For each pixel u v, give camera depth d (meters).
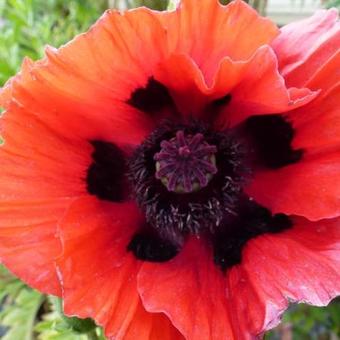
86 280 0.16
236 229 0.18
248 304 0.16
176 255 0.18
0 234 0.17
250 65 0.15
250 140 0.18
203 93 0.17
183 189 0.18
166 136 0.18
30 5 0.34
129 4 0.27
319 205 0.17
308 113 0.17
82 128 0.17
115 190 0.18
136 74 0.16
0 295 0.34
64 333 0.25
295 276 0.16
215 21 0.15
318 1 0.38
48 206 0.17
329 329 0.36
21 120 0.17
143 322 0.16
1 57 0.33
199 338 0.16
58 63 0.15
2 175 0.17
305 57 0.17
